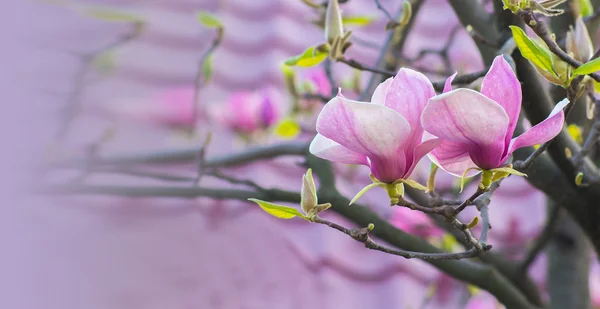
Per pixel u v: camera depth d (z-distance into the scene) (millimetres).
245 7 4684
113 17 2410
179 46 4191
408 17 2186
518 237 3447
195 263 3152
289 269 3324
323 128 1817
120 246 3043
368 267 3508
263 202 1905
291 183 3594
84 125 3221
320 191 2279
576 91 1890
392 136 1813
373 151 1827
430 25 4805
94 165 2352
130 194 2330
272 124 3094
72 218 2902
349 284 3393
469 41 4562
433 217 2365
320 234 3510
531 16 1877
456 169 1871
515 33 1882
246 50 4340
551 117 1811
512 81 1809
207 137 2318
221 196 2332
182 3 4473
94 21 3217
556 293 2553
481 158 1822
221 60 4172
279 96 3752
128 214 3229
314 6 2242
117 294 2881
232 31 4426
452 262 2275
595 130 2072
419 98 1822
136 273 3002
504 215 3799
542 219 3719
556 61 1954
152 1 4340
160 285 3027
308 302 3238
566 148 2066
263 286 3221
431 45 4539
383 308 3332
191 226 3309
